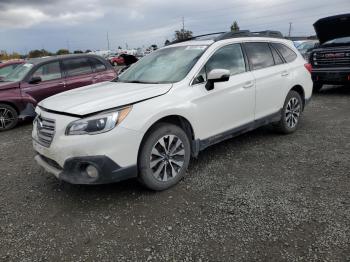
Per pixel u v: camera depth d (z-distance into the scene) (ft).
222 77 13.21
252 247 9.11
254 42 17.07
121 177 11.36
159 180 12.47
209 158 15.88
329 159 15.01
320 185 12.48
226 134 15.07
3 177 15.05
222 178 13.56
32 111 26.03
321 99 30.48
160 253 9.09
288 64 18.58
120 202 12.00
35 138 12.59
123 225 10.53
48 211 11.68
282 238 9.41
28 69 26.35
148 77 14.76
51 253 9.34
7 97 24.79
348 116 23.02
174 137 12.76
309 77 19.94
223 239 9.53
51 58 27.27
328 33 33.19
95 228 10.44
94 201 12.19
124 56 37.14
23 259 9.13
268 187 12.54
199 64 14.08
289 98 18.56
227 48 15.53
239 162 15.20
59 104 12.10
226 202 11.59
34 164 16.66
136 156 11.57
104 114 11.05
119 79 16.08
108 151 10.91
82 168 11.16
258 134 19.45
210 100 13.94
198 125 13.58
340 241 9.12
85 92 13.52
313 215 10.44
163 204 11.70
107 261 8.88
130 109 11.50
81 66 28.45
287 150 16.49
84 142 10.73
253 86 15.96
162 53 16.34
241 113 15.60
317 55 32.07
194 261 8.69
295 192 12.03
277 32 19.39
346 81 30.58
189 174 14.11
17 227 10.73
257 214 10.70
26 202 12.44
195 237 9.70
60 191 13.23
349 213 10.45
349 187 12.21
